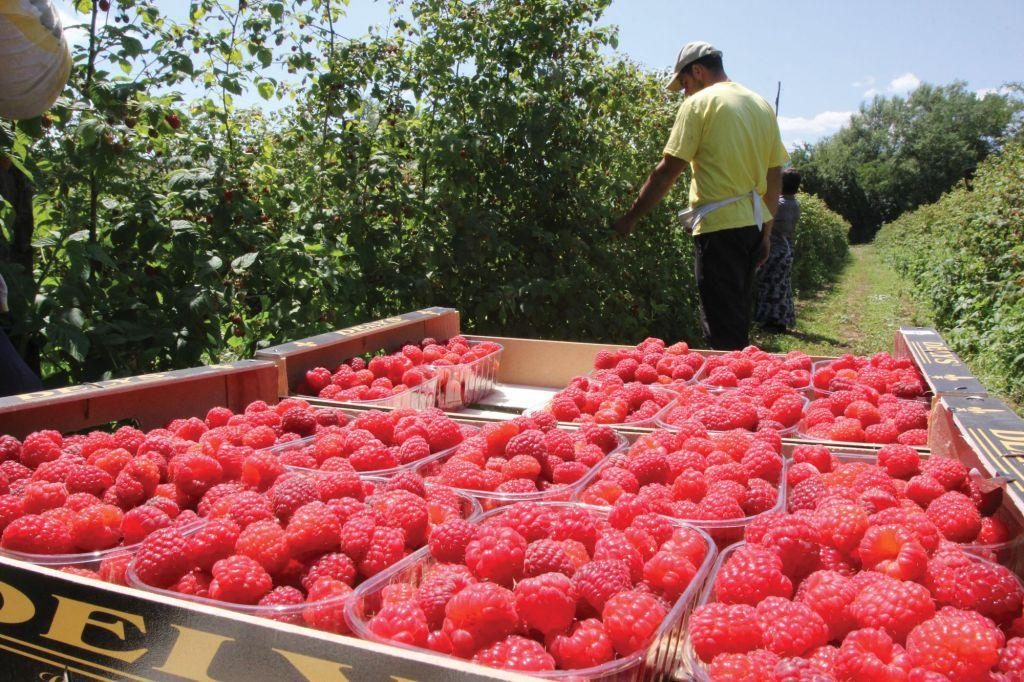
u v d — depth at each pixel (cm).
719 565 165
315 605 148
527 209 720
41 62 316
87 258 390
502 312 652
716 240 536
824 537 169
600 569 145
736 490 200
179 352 425
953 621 132
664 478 221
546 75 690
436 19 666
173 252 436
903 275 2708
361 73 587
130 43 434
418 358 400
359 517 173
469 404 405
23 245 407
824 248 2936
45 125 397
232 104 535
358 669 114
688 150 536
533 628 141
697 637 136
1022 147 1446
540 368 449
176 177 467
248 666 122
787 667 125
